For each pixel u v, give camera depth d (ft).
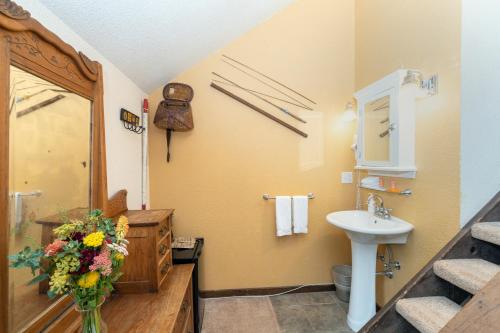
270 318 5.82
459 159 3.93
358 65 6.81
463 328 2.37
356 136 6.63
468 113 3.88
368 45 6.35
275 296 6.77
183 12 4.41
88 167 3.56
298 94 6.82
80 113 3.38
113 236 2.52
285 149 6.81
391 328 4.02
